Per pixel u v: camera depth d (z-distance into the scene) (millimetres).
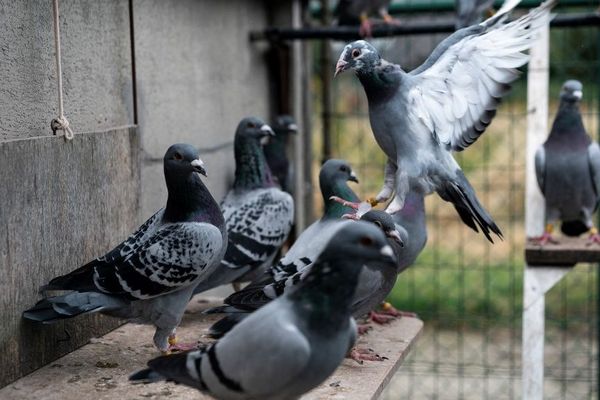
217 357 2615
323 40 6648
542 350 4855
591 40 8992
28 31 3568
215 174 5648
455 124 3695
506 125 10516
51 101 3748
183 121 5129
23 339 3375
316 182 8586
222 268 4586
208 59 5512
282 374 2531
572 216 5508
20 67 3516
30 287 3408
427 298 8539
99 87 4156
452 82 3676
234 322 3523
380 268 3717
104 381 3334
